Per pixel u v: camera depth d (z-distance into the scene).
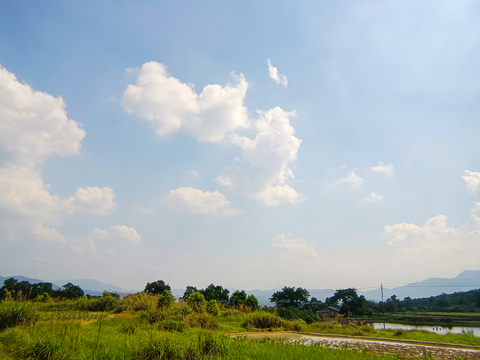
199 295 27.36
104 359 7.36
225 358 8.47
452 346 14.55
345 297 56.84
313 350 10.30
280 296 61.34
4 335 8.35
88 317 16.80
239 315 29.20
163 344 8.55
